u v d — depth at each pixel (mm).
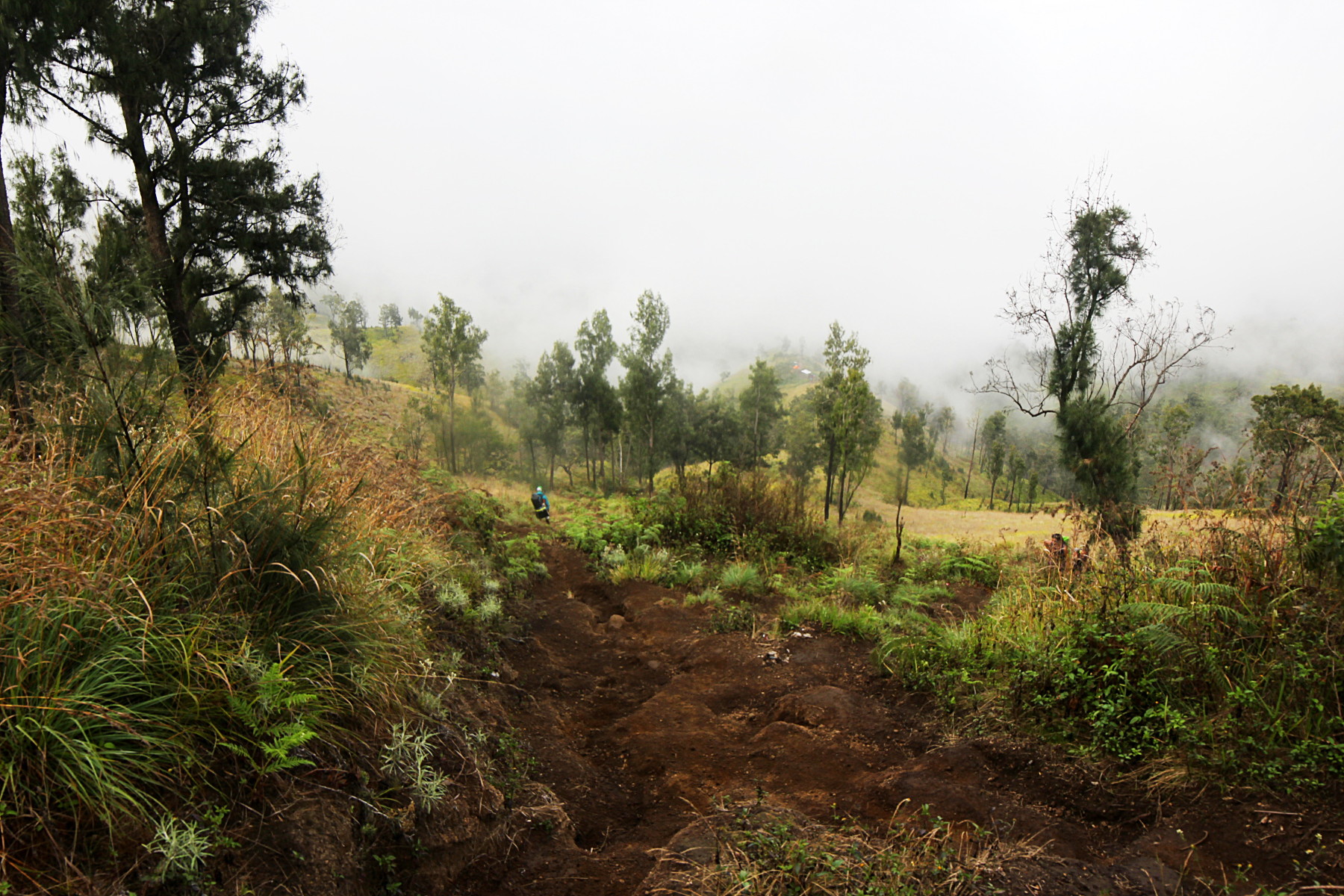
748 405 57688
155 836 2084
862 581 9109
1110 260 13094
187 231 13062
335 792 2678
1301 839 2889
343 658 3184
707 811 3641
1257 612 4105
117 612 2469
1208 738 3559
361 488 4539
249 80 13531
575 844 3336
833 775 3990
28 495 2447
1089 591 5250
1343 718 3322
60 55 10430
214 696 2551
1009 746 4117
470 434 36531
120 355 3193
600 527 12586
